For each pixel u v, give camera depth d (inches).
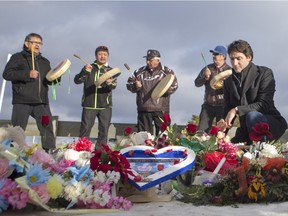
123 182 103.3
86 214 85.7
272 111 175.8
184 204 100.0
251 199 99.5
